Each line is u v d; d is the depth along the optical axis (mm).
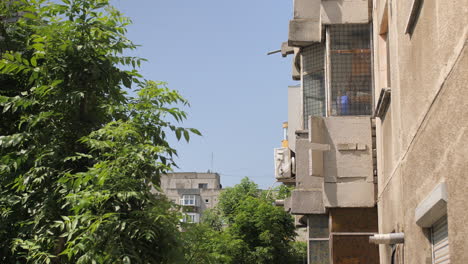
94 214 7824
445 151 5164
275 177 19109
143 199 7762
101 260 7359
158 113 8344
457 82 4707
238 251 35625
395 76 8477
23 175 8172
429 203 5770
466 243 4473
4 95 8875
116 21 8820
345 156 12586
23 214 8312
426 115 6047
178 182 97750
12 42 9070
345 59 13383
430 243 6555
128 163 7859
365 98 13227
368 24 13406
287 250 37312
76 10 8570
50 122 8539
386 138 9914
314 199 13828
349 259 12562
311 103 14445
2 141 8156
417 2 6375
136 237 7727
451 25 4898
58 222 7555
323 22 13359
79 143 8453
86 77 8516
